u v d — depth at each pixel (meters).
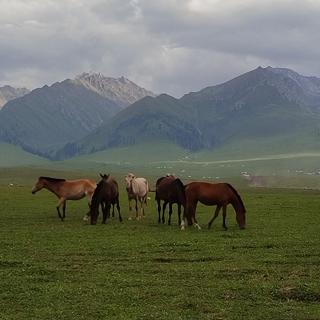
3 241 27.66
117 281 18.72
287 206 50.28
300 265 21.44
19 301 16.39
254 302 16.28
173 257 23.22
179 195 33.25
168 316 14.93
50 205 50.25
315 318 14.82
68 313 15.23
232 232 31.27
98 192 35.31
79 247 25.81
